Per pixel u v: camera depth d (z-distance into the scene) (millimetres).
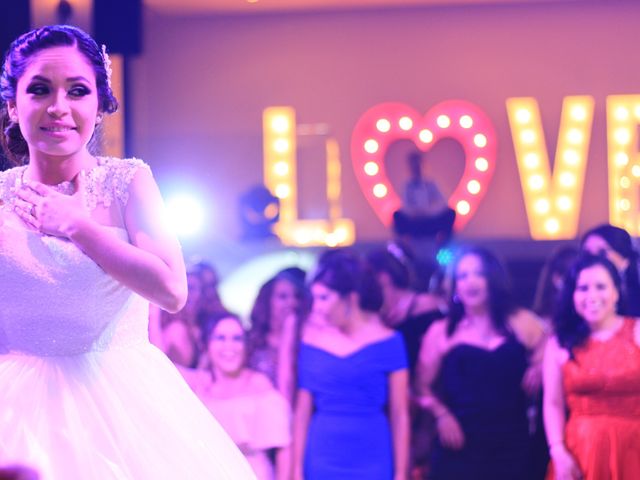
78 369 3010
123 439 2973
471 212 15586
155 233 3059
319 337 6656
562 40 15992
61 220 2863
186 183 16391
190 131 16422
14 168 3133
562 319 6320
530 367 6785
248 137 16359
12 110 3080
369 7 16219
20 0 7426
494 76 16078
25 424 2916
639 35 15875
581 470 6203
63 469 2877
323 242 15961
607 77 15945
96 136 3271
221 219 16359
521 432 6750
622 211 14875
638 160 15648
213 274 7355
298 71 16312
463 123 15641
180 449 3035
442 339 6887
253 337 6816
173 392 3139
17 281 2941
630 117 15820
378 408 6594
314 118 16297
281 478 6484
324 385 6570
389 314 7461
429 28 16141
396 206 15609
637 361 6137
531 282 10961
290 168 16188
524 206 15945
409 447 6723
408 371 7254
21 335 2994
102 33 8375
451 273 6957
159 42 16438
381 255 7562
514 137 15945
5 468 2168
